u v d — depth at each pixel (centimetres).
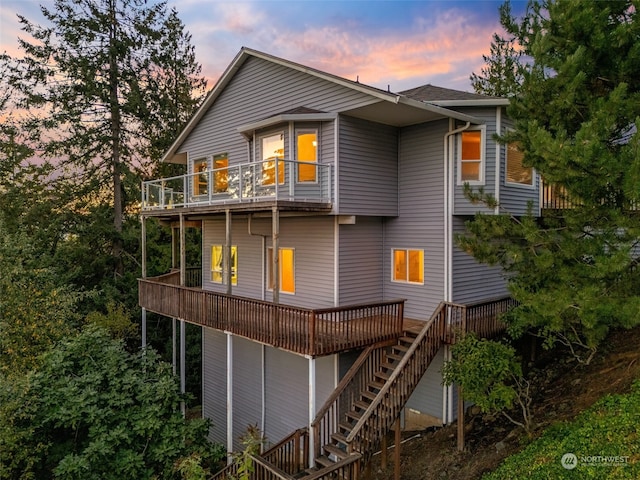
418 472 801
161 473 831
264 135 1141
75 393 835
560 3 606
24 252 1041
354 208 1044
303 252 1151
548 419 750
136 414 860
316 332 796
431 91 1246
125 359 1012
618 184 532
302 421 1123
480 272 1111
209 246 1536
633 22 566
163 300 1252
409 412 1085
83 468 719
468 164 1041
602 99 545
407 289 1120
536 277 684
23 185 1845
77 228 1866
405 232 1126
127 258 2070
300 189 1034
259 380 1262
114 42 1825
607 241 577
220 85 1360
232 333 975
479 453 778
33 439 791
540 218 789
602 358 875
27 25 1759
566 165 538
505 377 713
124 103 1911
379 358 897
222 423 1420
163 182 1319
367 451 727
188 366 1841
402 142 1137
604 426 611
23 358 947
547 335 844
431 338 862
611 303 560
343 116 1021
